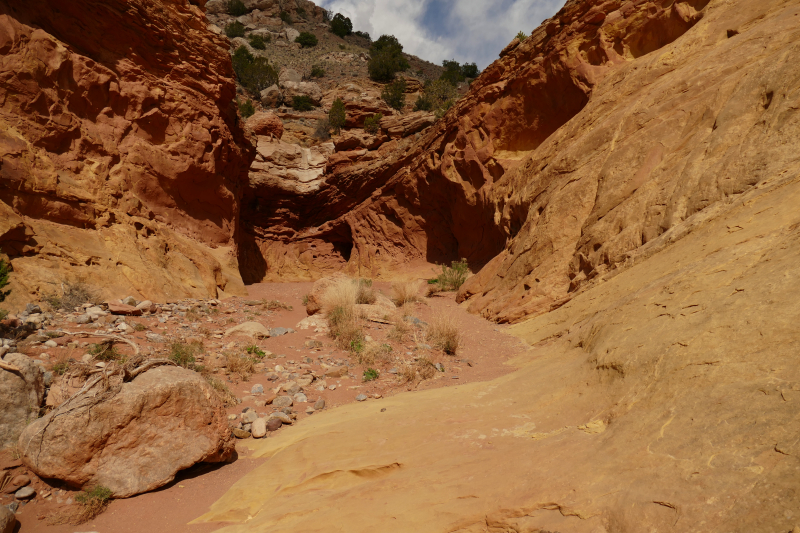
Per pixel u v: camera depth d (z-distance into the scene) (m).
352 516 3.20
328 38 91.00
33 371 4.83
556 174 12.59
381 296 11.90
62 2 12.96
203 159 16.73
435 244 25.06
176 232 15.35
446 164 21.67
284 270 31.70
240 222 30.16
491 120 19.33
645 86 11.84
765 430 2.40
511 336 9.19
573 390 4.44
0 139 9.84
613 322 5.30
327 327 9.61
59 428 4.03
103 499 3.97
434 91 52.53
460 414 4.74
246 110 46.19
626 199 9.41
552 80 16.67
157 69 15.89
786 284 3.52
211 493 4.27
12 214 9.13
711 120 8.70
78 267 9.90
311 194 33.81
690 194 7.77
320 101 55.06
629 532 2.23
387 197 27.55
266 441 5.30
